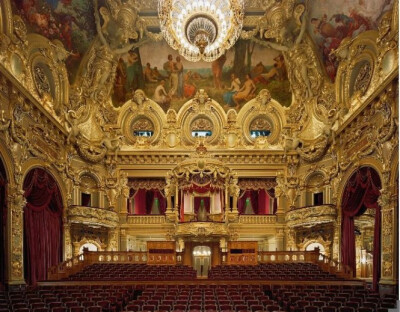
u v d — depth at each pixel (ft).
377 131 58.34
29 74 62.80
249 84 91.30
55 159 71.36
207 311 31.01
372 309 31.99
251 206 92.07
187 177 81.51
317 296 40.06
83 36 78.07
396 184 53.21
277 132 90.53
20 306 33.63
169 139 89.76
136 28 82.38
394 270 52.47
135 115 91.30
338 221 74.23
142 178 90.02
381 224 56.44
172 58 89.10
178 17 54.44
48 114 66.03
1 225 52.95
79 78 81.82
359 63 69.31
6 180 53.88
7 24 55.83
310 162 85.10
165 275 58.80
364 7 63.00
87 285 52.13
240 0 53.78
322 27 75.61
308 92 85.71
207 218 85.30
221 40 54.19
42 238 64.85
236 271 61.21
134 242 91.20
